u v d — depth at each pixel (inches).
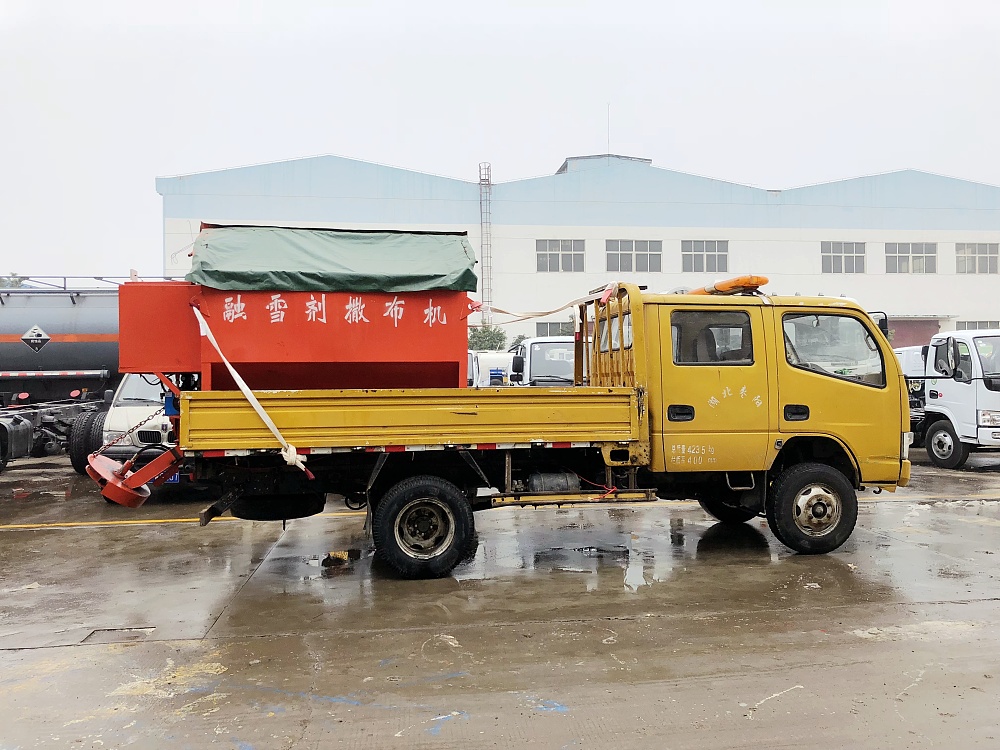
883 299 1581.0
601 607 210.5
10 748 134.3
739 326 259.8
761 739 134.7
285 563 263.3
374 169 1471.5
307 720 144.0
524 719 143.4
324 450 223.8
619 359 264.7
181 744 135.3
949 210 1600.6
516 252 1509.6
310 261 236.2
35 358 586.9
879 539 292.5
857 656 172.4
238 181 1429.6
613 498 251.6
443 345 240.5
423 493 237.0
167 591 230.2
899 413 268.1
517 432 236.2
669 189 1546.5
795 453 276.8
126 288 231.6
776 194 1565.0
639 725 140.5
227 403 217.5
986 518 335.0
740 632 189.0
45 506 380.2
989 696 151.6
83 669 169.5
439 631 192.1
